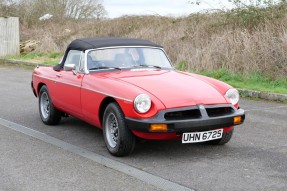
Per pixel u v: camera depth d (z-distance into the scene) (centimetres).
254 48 1309
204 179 497
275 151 611
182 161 566
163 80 606
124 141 565
